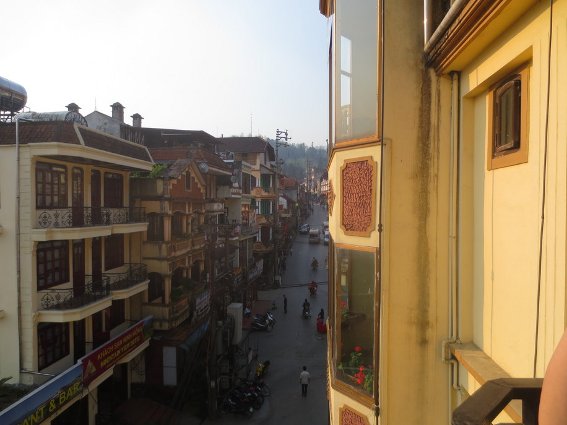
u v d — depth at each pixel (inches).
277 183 1596.9
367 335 182.7
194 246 770.2
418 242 169.9
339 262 195.9
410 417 170.4
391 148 169.9
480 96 154.5
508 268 131.5
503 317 135.7
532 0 105.6
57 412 398.3
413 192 170.1
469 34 129.6
